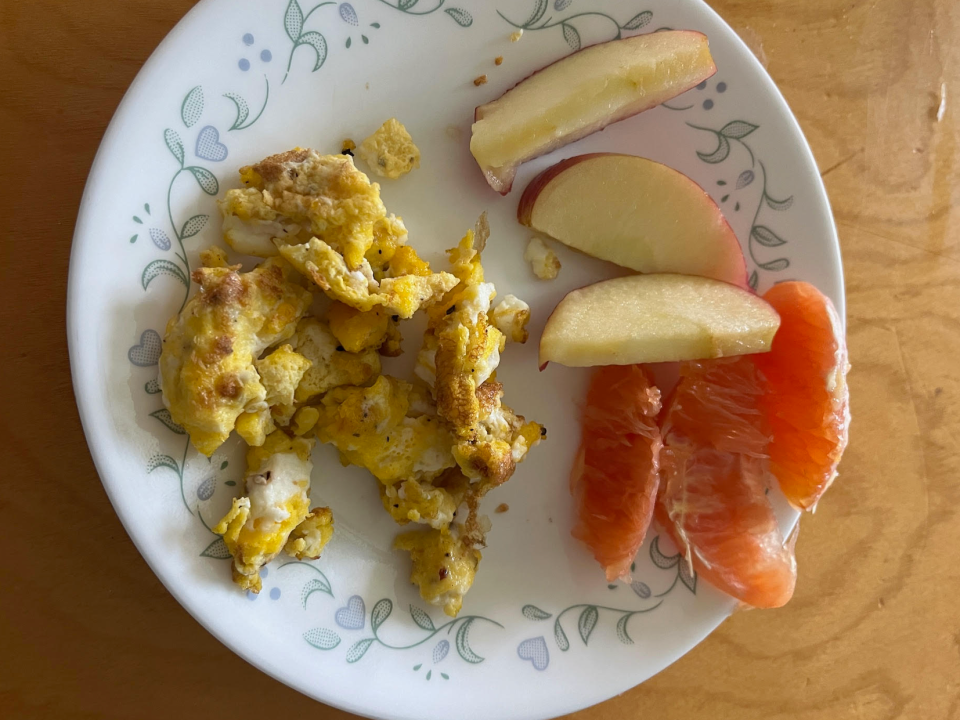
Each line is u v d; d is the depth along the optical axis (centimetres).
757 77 19
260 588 18
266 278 17
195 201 18
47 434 19
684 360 20
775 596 21
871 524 23
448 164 19
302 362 17
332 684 19
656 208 19
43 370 19
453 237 19
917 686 24
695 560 21
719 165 20
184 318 17
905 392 23
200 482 18
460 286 18
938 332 23
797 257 20
